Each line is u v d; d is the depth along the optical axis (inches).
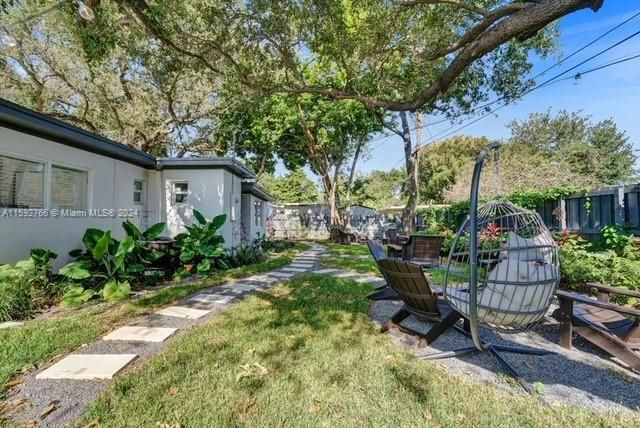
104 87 398.3
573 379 103.0
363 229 797.9
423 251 300.4
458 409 84.7
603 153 819.4
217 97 481.1
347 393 90.6
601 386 99.0
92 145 246.1
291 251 474.9
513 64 256.7
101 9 156.5
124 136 453.4
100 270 218.2
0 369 99.7
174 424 76.8
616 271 189.8
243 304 174.1
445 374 103.3
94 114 441.4
